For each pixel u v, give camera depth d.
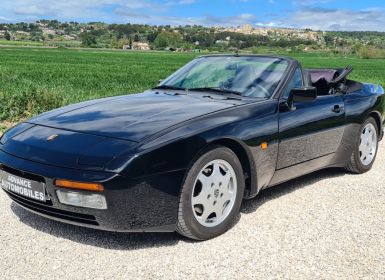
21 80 19.41
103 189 3.09
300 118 4.45
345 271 3.18
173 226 3.45
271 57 4.87
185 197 3.43
